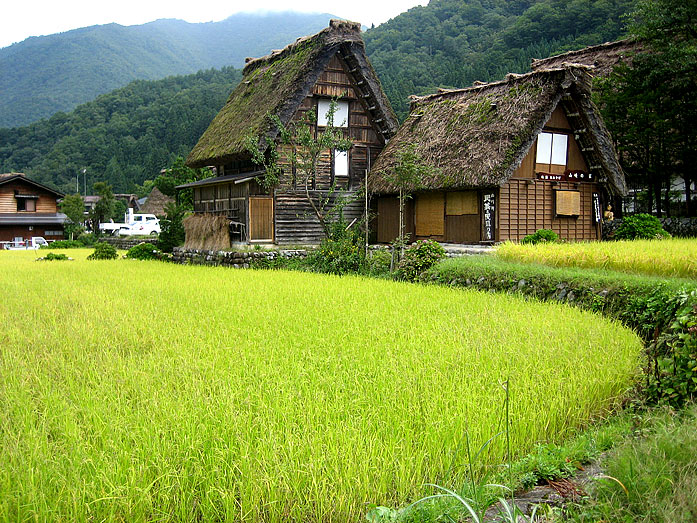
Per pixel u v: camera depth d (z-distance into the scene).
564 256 10.46
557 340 6.04
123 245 32.88
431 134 17.58
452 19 70.56
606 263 9.77
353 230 18.02
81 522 2.83
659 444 3.31
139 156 77.62
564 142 16.59
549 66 24.78
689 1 18.33
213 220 19.06
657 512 2.71
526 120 14.87
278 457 3.32
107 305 8.90
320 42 18.70
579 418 4.27
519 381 4.68
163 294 10.05
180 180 27.44
